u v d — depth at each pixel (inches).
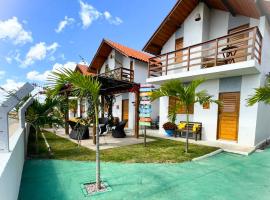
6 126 129.5
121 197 147.7
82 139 374.9
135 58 597.0
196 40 419.2
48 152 268.5
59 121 274.7
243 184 175.2
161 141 364.2
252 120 325.1
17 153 155.3
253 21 346.0
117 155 257.8
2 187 93.6
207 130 388.2
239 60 354.0
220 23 402.3
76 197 146.5
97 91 159.0
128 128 605.9
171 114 306.5
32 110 254.7
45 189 158.9
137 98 398.6
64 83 151.9
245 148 301.4
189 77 382.3
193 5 420.2
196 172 203.3
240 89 344.2
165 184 172.4
